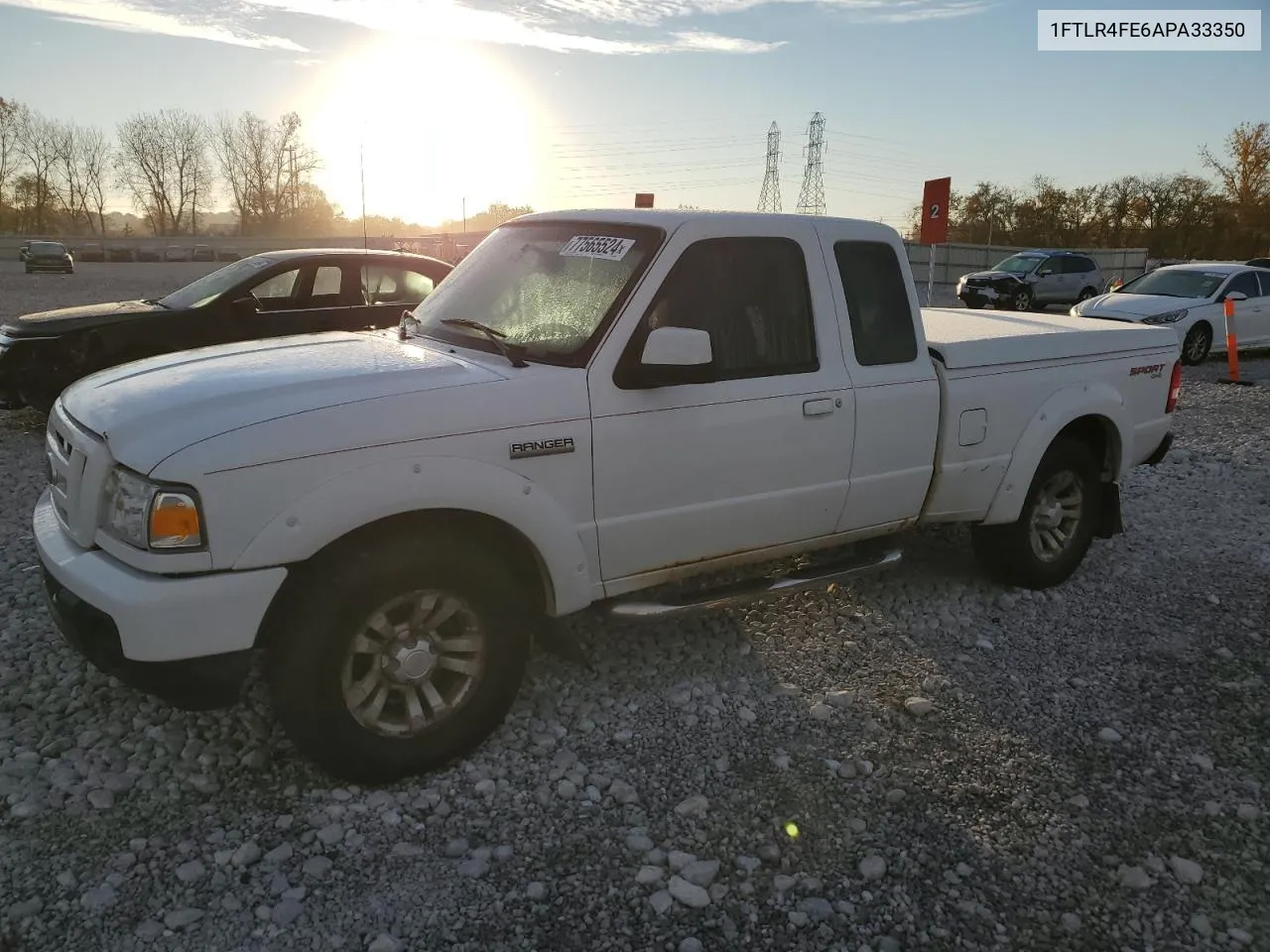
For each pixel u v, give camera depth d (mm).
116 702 3732
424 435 3127
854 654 4379
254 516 2879
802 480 4074
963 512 4734
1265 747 3688
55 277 37281
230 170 90625
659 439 3623
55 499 3564
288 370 3371
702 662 4258
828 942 2635
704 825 3115
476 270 4242
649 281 3629
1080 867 2971
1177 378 5723
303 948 2539
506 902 2736
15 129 87062
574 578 3516
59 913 2619
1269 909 2814
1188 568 5688
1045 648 4531
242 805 3121
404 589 3125
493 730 3449
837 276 4168
